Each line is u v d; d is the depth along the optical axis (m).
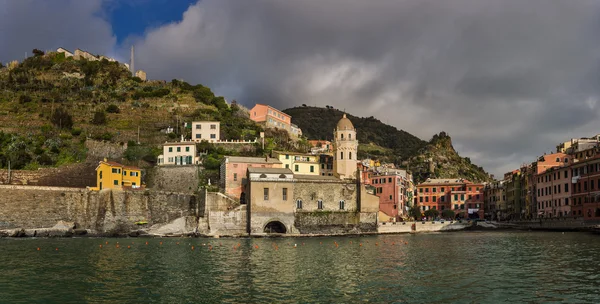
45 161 157.25
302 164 166.00
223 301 45.84
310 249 91.56
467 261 72.62
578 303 45.06
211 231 130.25
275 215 133.50
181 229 131.62
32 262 70.38
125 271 62.34
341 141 167.62
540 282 54.81
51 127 178.25
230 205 134.12
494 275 59.66
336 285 53.38
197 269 64.38
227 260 74.00
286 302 45.50
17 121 180.88
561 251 84.06
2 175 144.50
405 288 51.78
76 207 134.25
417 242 108.44
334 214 139.62
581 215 141.88
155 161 168.88
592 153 159.00
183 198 139.25
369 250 89.69
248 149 173.62
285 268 65.62
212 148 171.12
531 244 98.38
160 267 66.06
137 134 183.75
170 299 46.62
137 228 133.50
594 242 100.62
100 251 86.12
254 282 55.03
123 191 135.62
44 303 44.97
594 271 61.88
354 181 149.00
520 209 190.75
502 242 104.56
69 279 56.28
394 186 185.12
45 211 131.50
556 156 172.88
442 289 51.28
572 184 147.62
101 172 141.38
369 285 53.41
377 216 144.38
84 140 173.75
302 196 138.00
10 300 45.94
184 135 184.25
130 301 45.81
